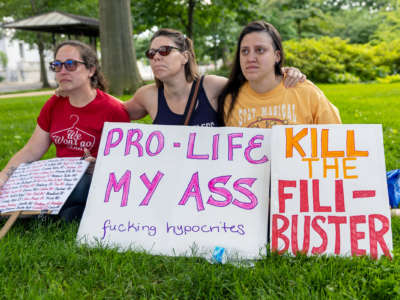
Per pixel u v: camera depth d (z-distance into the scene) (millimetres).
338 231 2305
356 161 2416
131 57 12930
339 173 2404
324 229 2320
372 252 2232
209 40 37312
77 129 3166
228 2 16391
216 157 2664
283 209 2383
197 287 2006
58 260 2279
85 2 27625
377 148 2422
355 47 20531
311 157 2457
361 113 7055
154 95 3225
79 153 3232
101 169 2730
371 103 8664
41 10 27484
